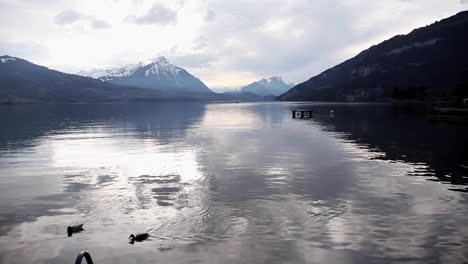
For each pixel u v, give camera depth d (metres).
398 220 16.64
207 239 14.95
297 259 13.03
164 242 14.75
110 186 24.53
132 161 34.50
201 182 25.09
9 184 25.42
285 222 16.67
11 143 50.38
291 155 36.12
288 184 23.91
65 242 15.07
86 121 102.88
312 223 16.45
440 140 45.50
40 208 19.75
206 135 58.34
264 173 27.59
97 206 19.89
